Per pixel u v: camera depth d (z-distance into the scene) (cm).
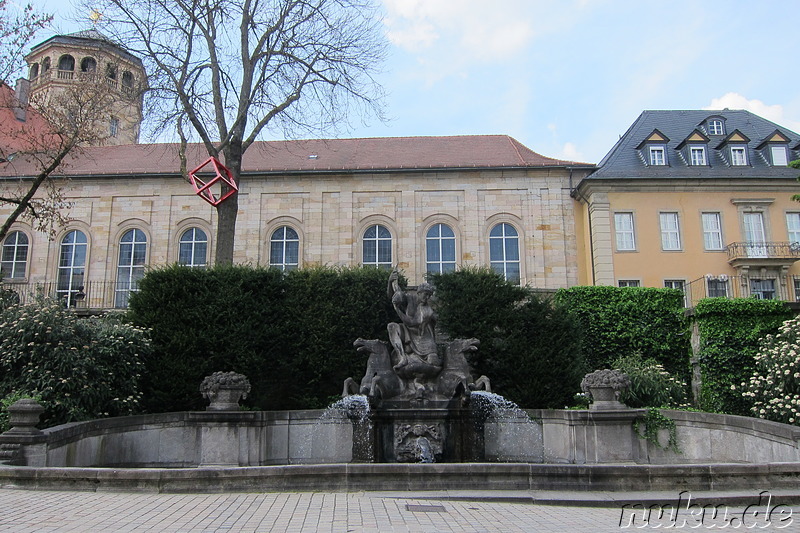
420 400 1366
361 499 854
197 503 819
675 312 2239
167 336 1808
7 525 685
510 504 853
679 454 1443
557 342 1919
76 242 3412
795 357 1541
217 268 1959
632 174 3356
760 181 3325
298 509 781
